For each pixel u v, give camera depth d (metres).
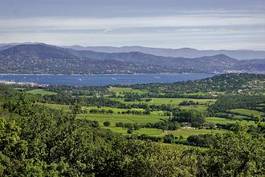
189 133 159.25
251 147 57.62
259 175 56.22
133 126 168.75
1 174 62.31
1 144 73.25
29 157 71.44
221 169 57.38
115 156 73.94
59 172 63.12
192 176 59.97
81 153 75.75
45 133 81.31
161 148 68.62
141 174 63.78
